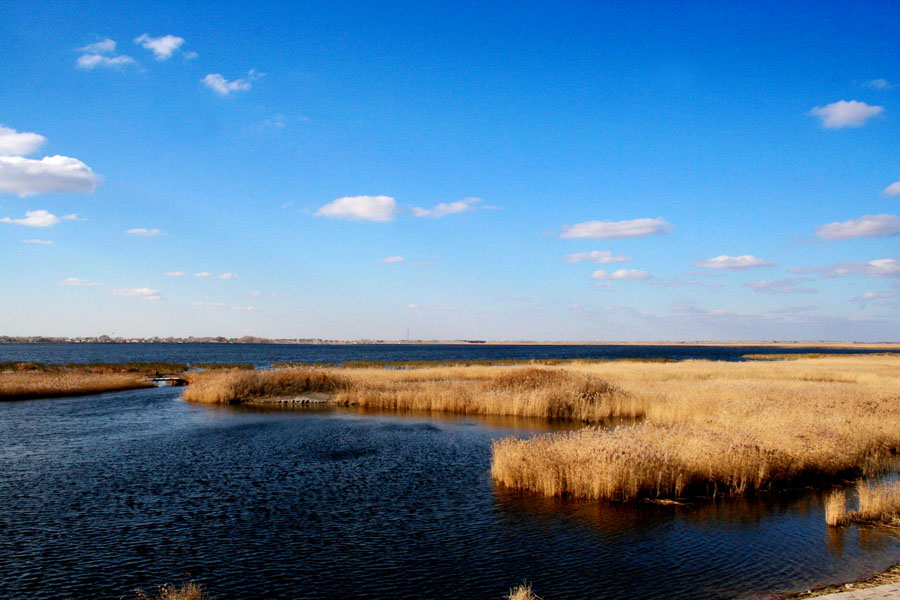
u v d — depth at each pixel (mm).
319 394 36219
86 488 14617
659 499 12984
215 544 10672
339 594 8547
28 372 53188
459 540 10672
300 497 13703
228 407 32531
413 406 31344
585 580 8852
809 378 45000
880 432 17953
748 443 14430
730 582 8648
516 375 33906
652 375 45438
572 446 14438
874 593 7594
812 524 11305
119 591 8781
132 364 73438
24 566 9742
